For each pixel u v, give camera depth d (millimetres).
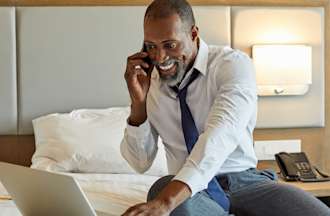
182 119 2055
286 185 2049
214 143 1728
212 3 3348
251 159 2141
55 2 3232
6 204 2256
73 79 3236
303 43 3395
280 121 3381
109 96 3264
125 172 2916
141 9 3273
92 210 1511
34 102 3213
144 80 1989
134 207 1508
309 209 1931
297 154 3027
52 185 1520
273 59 3277
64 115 3113
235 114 1832
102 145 2928
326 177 2934
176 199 1579
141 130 2053
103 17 3240
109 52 3254
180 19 1862
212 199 1908
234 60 2016
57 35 3213
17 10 3191
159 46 1865
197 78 2045
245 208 2027
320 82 3416
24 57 3195
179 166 2141
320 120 3428
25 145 3236
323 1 3430
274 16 3361
